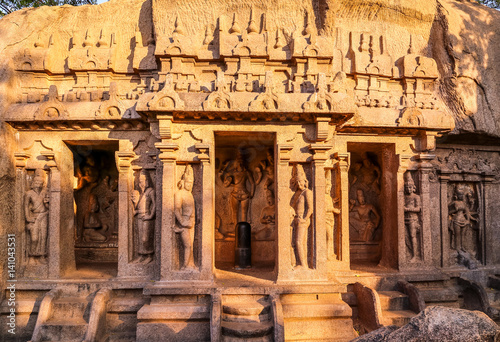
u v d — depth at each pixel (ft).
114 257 29.14
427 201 25.88
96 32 25.62
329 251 24.86
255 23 24.29
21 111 22.80
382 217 28.30
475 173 29.48
